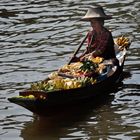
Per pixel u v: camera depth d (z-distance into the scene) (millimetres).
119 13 32500
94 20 21125
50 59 24812
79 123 18250
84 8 34281
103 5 34812
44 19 32062
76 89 18812
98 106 19484
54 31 29438
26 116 18953
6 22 31781
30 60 24750
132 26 29531
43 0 36969
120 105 19562
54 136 17438
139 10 32969
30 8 34844
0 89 21297
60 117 18703
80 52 25688
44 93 17766
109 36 21375
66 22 31141
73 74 20078
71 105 19047
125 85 21375
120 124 18047
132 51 25234
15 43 27562
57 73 20188
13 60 24828
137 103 19703
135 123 18062
